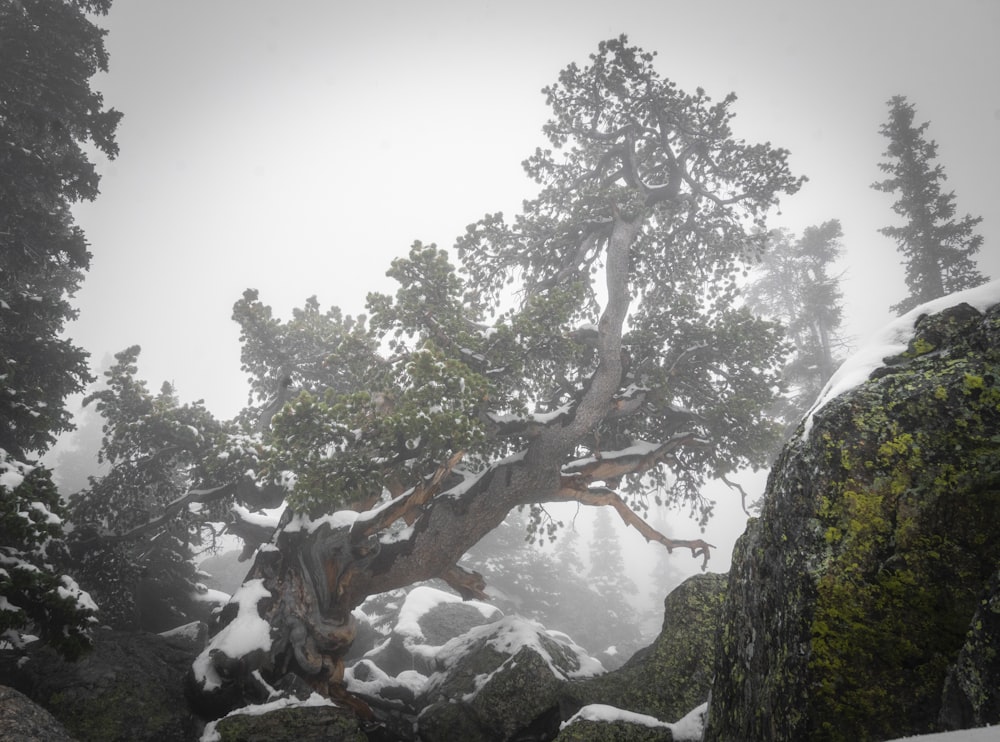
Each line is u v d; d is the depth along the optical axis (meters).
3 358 13.20
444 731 13.99
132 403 19.59
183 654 15.73
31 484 10.14
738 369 21.44
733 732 5.93
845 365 6.84
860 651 4.54
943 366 5.77
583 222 24.00
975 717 3.75
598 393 19.11
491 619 27.22
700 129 25.20
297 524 16.20
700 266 26.48
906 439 5.22
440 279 17.58
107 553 18.00
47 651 13.79
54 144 19.27
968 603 4.39
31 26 18.53
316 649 14.66
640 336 20.97
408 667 23.39
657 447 20.66
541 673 14.06
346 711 12.80
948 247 28.08
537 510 20.64
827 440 5.59
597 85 25.17
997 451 4.82
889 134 31.02
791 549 5.44
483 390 14.81
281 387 21.44
